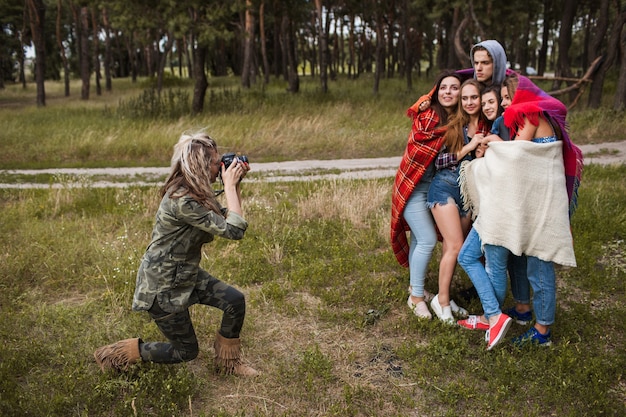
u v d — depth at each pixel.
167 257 3.18
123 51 64.88
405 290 4.98
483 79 4.00
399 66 50.31
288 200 8.68
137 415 3.27
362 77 45.72
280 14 35.00
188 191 3.11
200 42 19.22
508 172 3.61
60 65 60.62
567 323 4.27
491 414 3.30
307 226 7.03
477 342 4.11
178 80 39.97
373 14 35.31
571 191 3.78
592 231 6.40
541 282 3.80
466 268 3.97
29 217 7.72
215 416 3.30
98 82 36.41
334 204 7.76
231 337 3.64
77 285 5.28
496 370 3.67
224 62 52.66
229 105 20.58
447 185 4.14
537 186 3.59
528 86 3.57
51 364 3.86
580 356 3.83
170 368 3.72
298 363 3.89
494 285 3.88
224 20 20.73
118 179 11.18
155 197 8.59
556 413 3.29
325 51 25.41
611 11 28.81
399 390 3.56
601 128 15.10
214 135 15.06
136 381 3.48
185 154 3.14
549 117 3.58
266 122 16.77
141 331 4.30
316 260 5.82
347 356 3.97
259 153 14.38
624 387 3.55
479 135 3.90
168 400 3.40
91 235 6.80
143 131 16.00
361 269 5.50
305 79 42.44
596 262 5.64
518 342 3.94
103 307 4.76
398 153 14.04
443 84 4.04
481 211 3.79
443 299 4.35
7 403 3.25
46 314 4.59
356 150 14.42
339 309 4.72
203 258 5.88
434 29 41.69
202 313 4.59
